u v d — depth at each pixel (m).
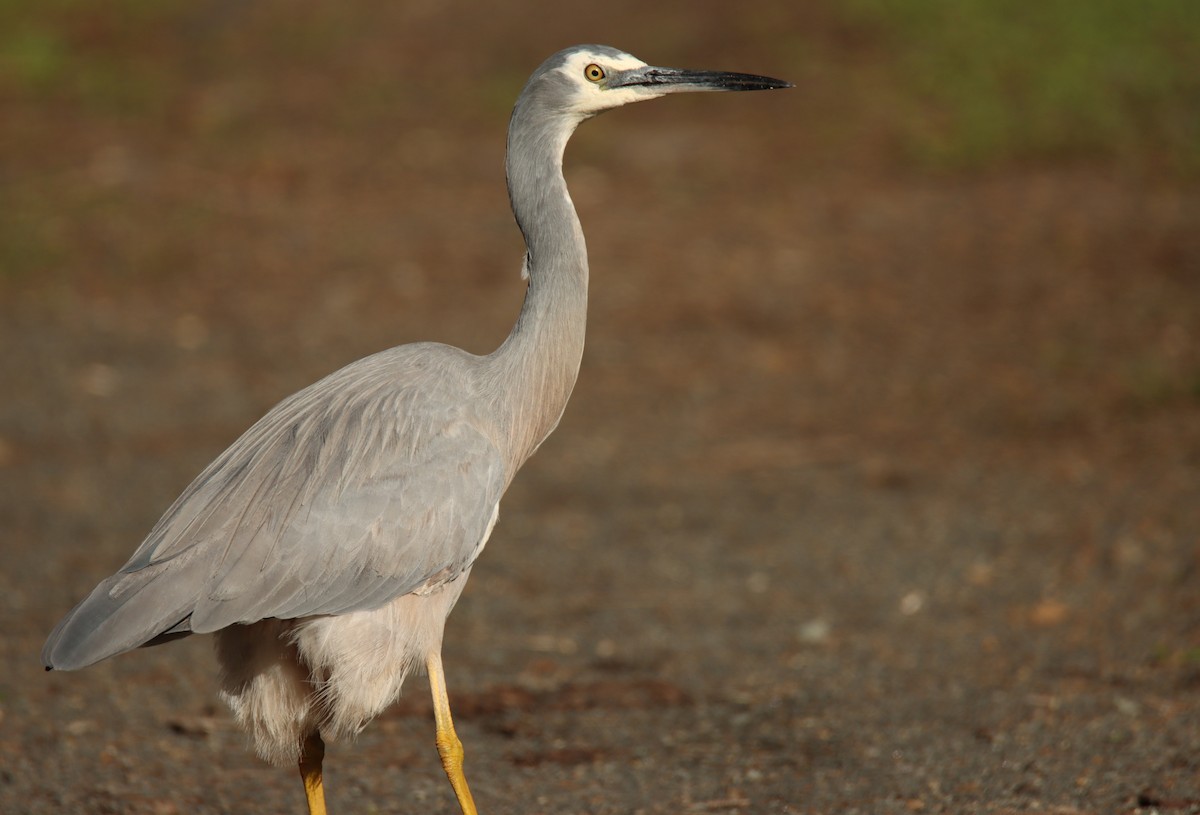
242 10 32.50
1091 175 23.41
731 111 26.38
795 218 22.05
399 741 9.15
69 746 8.92
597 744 9.03
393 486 7.30
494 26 30.64
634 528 13.35
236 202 22.98
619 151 24.80
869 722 9.32
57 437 15.46
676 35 29.09
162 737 9.16
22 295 19.97
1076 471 14.19
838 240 21.23
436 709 7.34
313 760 7.40
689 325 18.72
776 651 10.73
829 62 27.58
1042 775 8.27
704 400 16.61
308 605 7.06
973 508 13.48
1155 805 7.68
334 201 23.08
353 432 7.38
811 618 11.38
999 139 24.50
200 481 7.38
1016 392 16.38
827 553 12.66
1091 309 18.55
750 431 15.74
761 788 8.30
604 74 8.20
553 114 8.17
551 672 10.32
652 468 14.82
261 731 7.31
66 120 26.28
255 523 7.10
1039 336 17.84
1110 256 20.22
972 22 28.27
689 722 9.39
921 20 28.48
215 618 6.88
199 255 21.17
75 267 20.77
